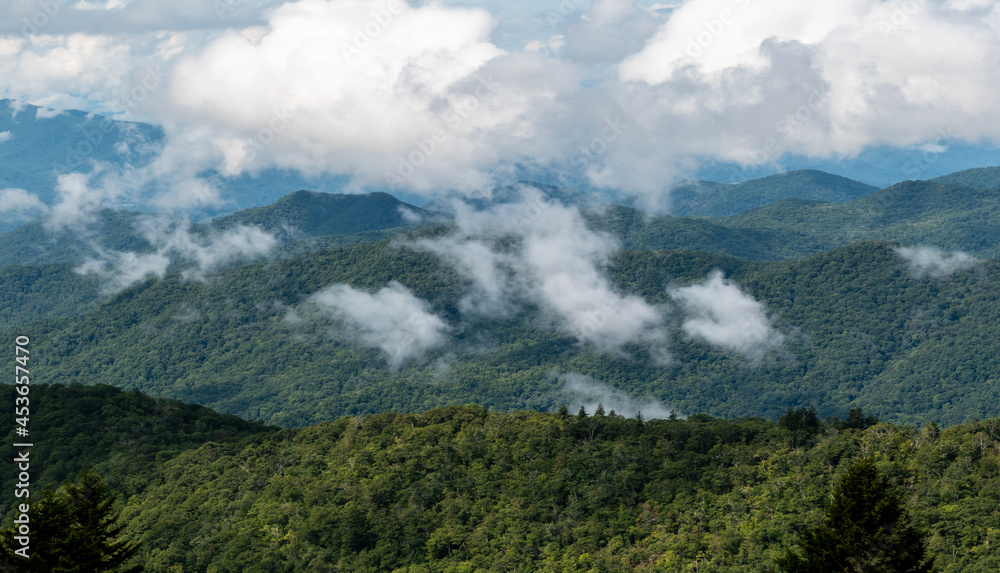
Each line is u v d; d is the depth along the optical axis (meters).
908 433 118.69
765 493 110.62
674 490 116.50
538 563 106.31
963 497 101.19
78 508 54.50
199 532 117.62
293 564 109.62
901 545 50.62
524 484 122.19
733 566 97.62
